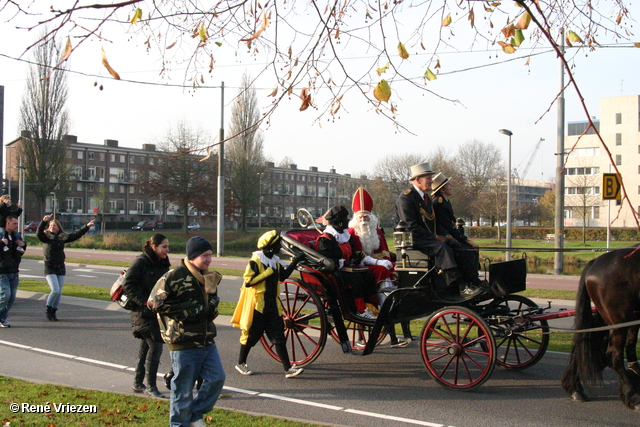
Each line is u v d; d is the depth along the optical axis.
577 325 6.39
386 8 4.19
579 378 6.33
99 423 5.20
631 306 6.02
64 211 76.00
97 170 80.81
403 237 7.25
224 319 11.28
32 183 55.41
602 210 64.12
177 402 4.90
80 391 6.31
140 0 3.51
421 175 7.64
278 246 7.39
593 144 67.25
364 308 7.94
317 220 8.84
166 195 54.75
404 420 5.64
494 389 6.81
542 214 69.38
